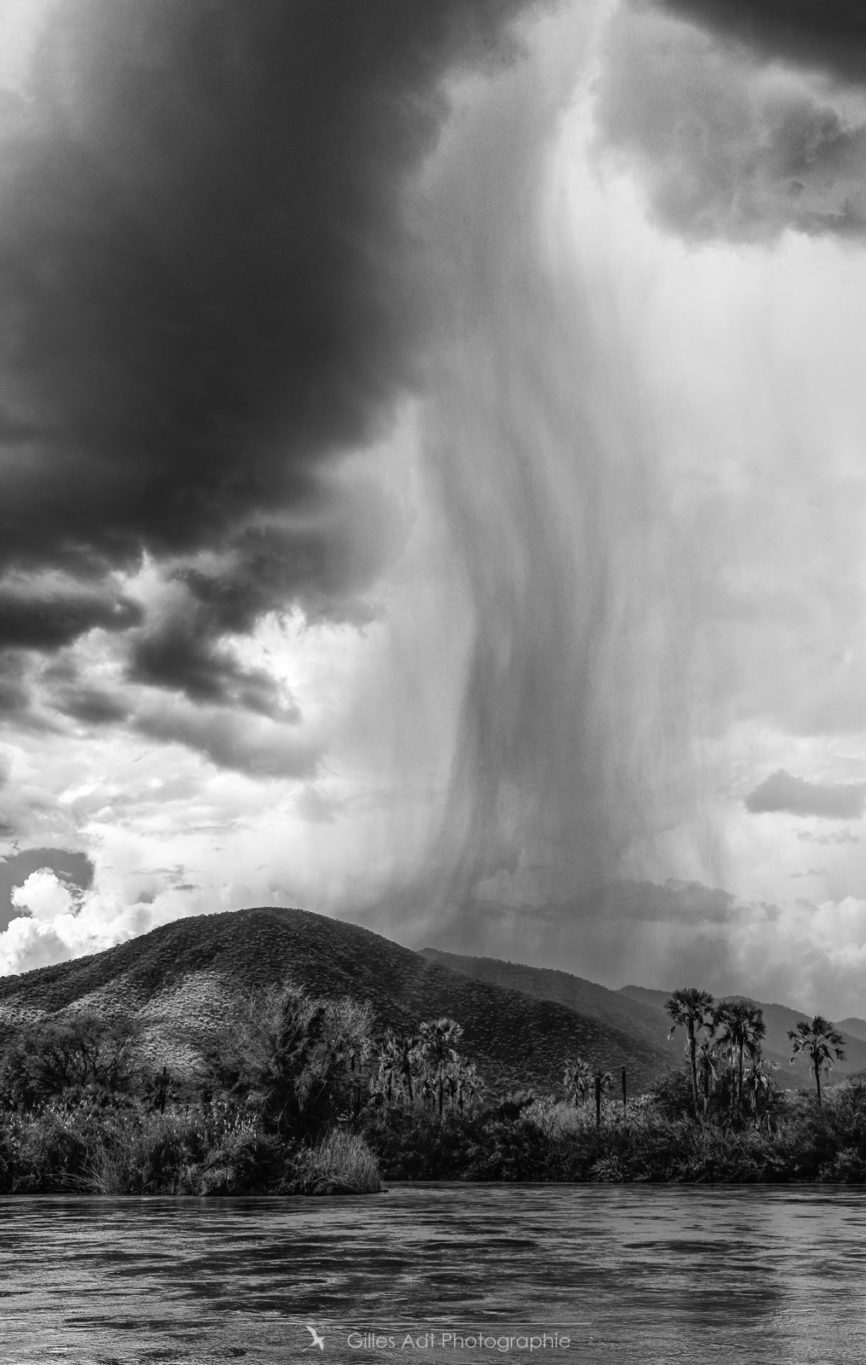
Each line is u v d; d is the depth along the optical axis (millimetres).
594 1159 101875
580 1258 36531
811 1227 48844
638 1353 21141
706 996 122125
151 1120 74312
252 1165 70125
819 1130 98812
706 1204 65375
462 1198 69312
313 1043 76375
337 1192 71688
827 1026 122312
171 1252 37281
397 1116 107375
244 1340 22453
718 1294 28609
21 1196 68562
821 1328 23797
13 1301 27312
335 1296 28156
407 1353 21203
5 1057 116312
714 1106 122625
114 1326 24016
